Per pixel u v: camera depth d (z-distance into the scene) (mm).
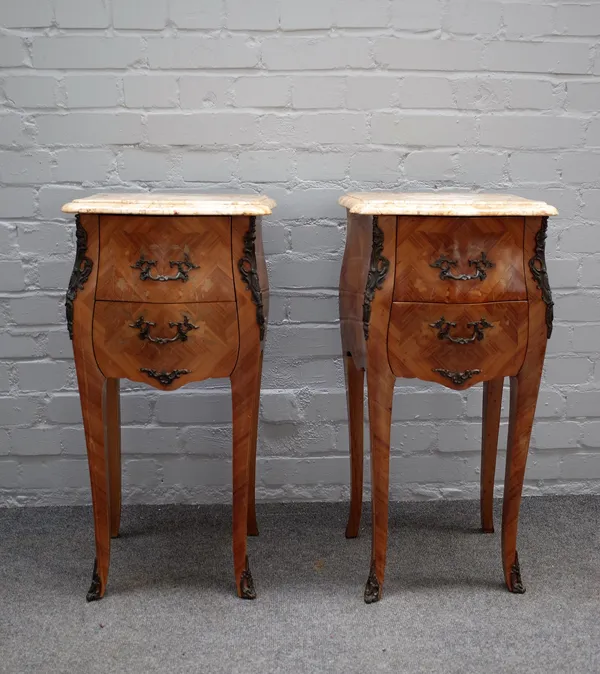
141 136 2066
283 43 2043
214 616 1626
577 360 2223
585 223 2164
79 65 2025
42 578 1782
